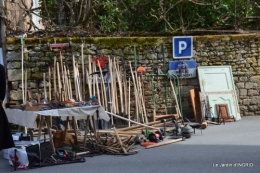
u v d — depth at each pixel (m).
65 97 8.63
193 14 11.64
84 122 8.69
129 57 9.35
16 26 9.58
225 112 9.38
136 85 9.14
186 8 11.84
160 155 6.44
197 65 9.81
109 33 9.95
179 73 9.64
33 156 5.88
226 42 9.92
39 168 5.84
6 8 9.02
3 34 8.65
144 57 9.47
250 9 12.55
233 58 9.98
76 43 9.01
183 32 10.12
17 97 8.60
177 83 9.67
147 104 9.48
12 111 6.39
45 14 11.48
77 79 8.78
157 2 11.77
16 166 5.83
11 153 5.91
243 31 10.45
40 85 8.79
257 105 10.09
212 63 9.90
